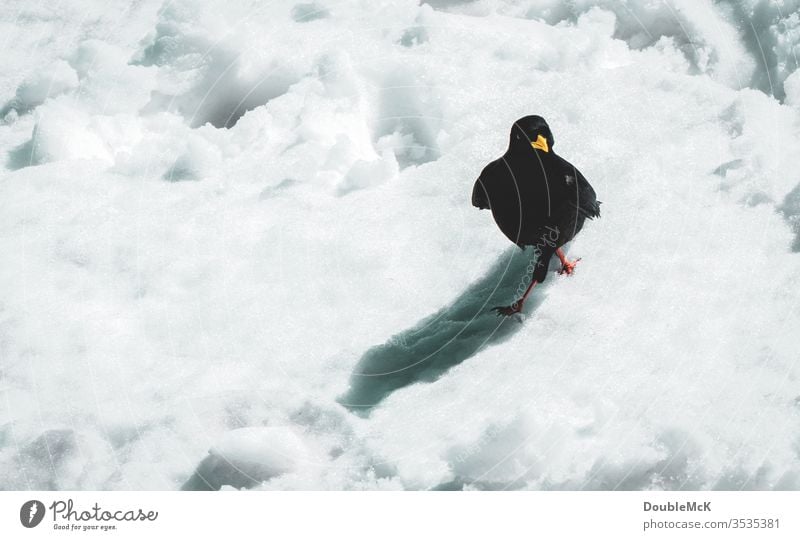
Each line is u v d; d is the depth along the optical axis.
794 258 4.88
